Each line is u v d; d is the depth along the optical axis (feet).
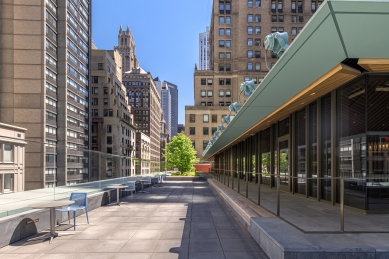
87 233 24.43
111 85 290.97
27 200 25.73
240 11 237.45
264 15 235.61
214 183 68.49
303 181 38.73
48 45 186.29
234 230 25.17
